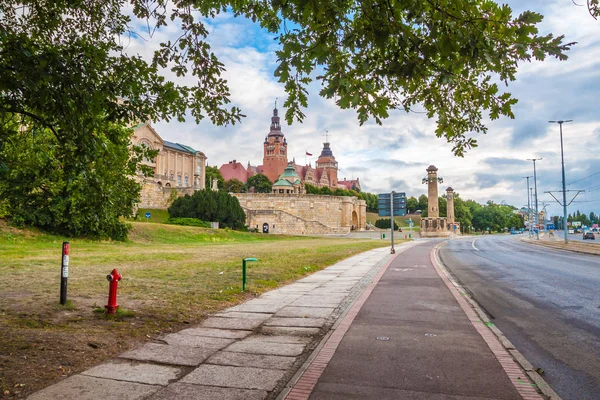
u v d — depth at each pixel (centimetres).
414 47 518
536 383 531
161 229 5341
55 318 842
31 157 931
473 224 19025
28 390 483
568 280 1672
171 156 10456
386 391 498
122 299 1080
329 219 9681
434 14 491
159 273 1681
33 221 3569
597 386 548
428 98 641
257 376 550
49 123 741
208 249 3628
